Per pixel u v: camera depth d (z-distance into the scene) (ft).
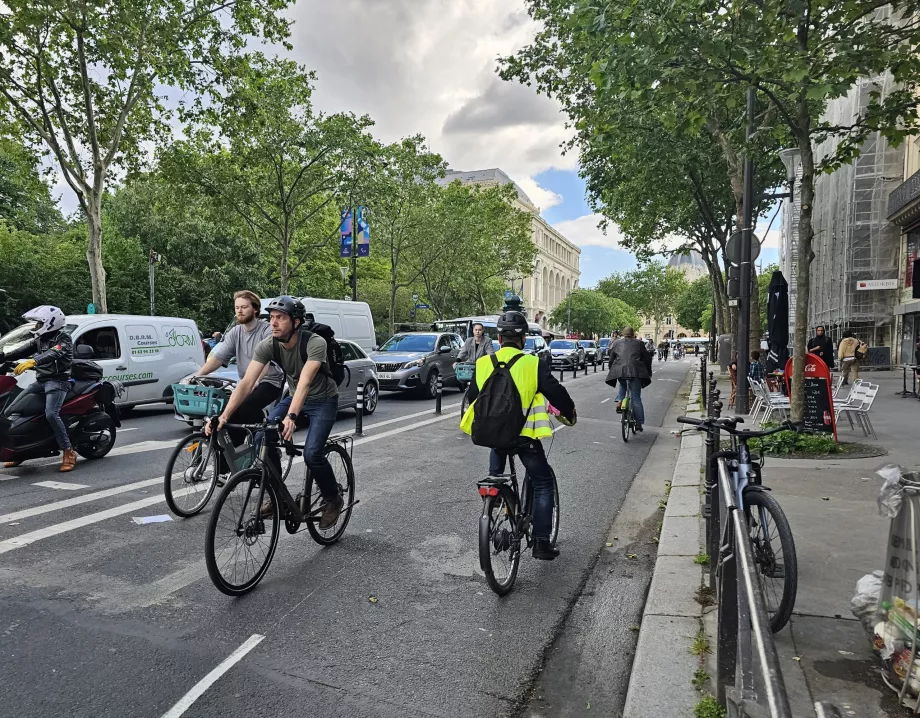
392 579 14.42
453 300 157.48
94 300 59.11
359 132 76.02
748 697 6.25
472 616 12.64
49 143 56.39
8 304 92.27
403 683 10.15
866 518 17.46
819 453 26.86
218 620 12.20
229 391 19.20
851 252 85.15
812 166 27.07
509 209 133.18
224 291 114.62
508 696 9.87
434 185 101.19
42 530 17.33
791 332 79.05
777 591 10.91
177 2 57.31
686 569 14.33
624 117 44.83
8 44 53.01
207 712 9.27
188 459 18.95
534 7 52.21
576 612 12.94
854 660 10.03
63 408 24.80
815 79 23.61
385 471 25.50
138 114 62.54
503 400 13.19
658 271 329.72
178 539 16.74
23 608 12.56
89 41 56.39
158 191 111.45
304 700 9.62
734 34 24.18
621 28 25.00
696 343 308.40
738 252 41.29
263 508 13.92
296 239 119.14
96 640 11.32
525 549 15.61
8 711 9.18
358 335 60.90
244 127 66.33
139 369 40.14
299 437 30.17
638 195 66.64
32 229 119.96
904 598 9.13
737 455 12.10
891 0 23.20
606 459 28.78
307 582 14.15
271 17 61.26
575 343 117.91
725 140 44.73
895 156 82.07
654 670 10.03
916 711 8.62
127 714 9.19
